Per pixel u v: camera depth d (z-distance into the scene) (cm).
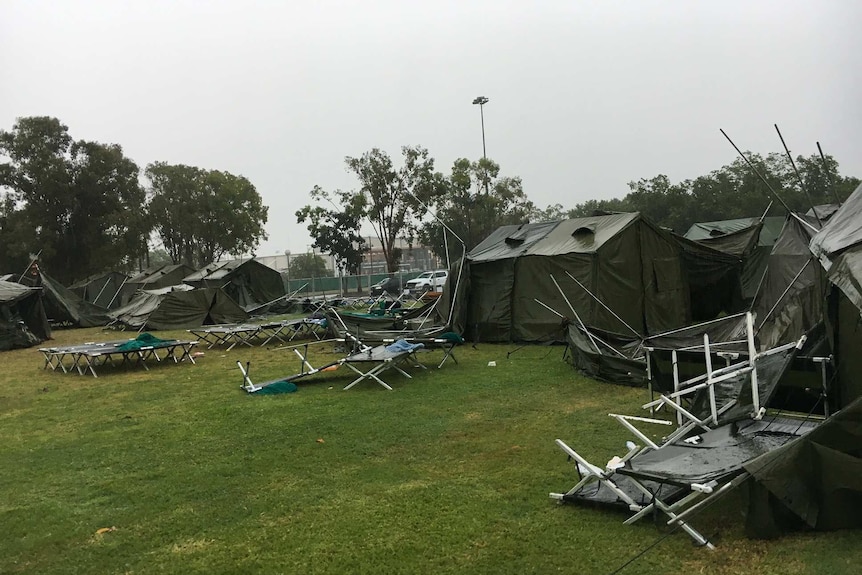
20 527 459
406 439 643
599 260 1191
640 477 400
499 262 1357
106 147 3659
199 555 404
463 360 1137
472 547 397
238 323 1920
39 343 1780
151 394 941
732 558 360
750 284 1516
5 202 3406
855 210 583
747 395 546
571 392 830
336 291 3853
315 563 386
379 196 3531
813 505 370
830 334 519
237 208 4259
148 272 3244
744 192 3722
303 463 580
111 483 547
